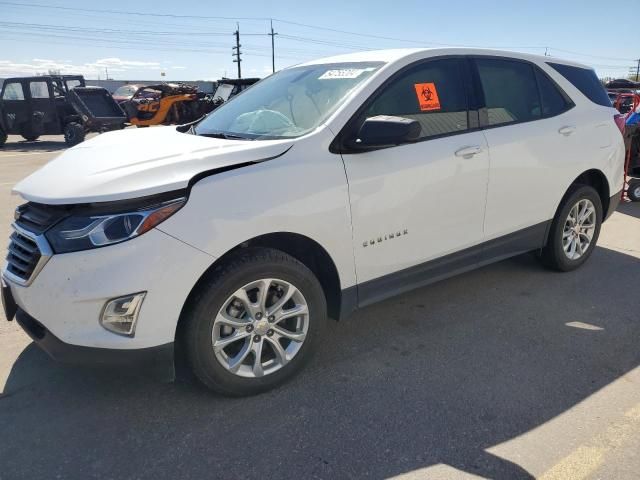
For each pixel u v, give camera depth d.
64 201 2.34
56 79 17.02
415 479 2.23
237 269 2.56
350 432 2.52
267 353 2.93
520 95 3.91
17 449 2.41
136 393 2.83
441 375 3.00
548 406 2.71
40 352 3.24
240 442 2.46
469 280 4.41
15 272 2.55
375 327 3.60
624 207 7.16
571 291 4.17
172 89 19.69
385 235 3.09
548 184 4.01
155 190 2.36
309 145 2.80
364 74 3.22
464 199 3.45
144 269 2.32
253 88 3.96
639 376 2.98
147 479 2.24
